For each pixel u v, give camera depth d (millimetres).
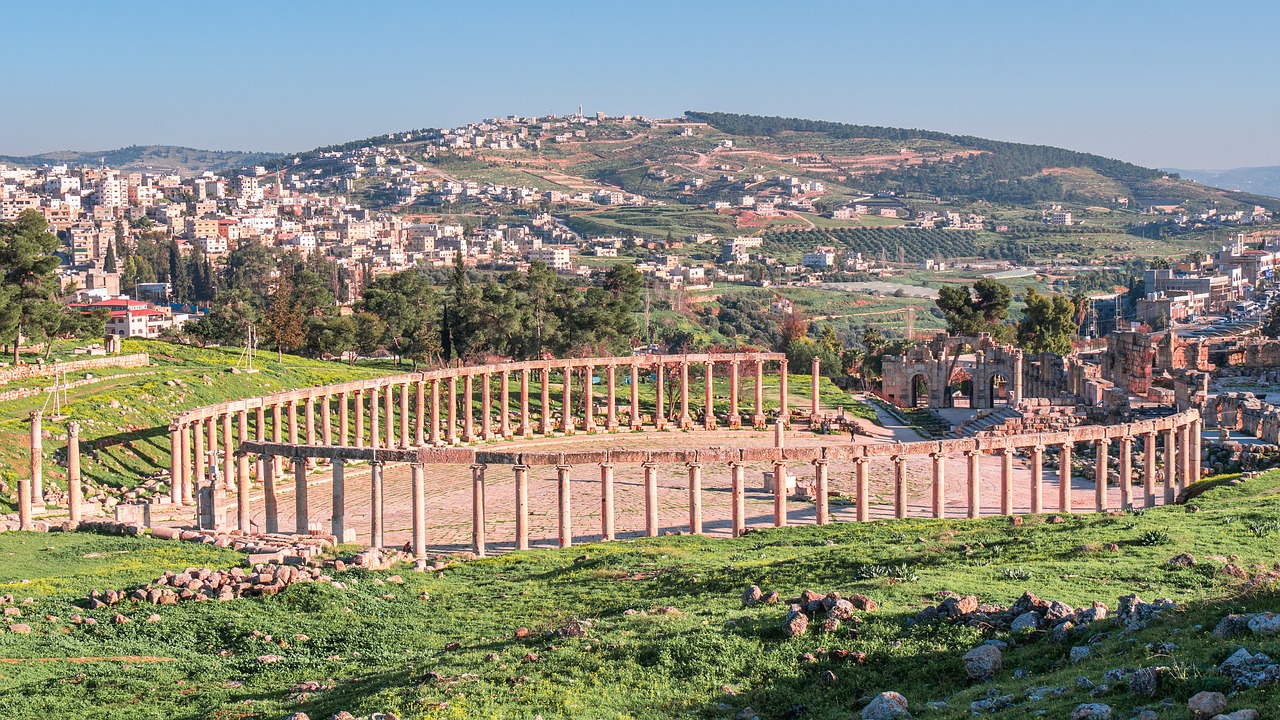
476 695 45781
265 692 50438
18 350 152875
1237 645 38594
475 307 188625
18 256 147875
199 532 88375
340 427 135000
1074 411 147875
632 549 82125
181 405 137750
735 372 164125
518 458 88312
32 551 81000
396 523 103000
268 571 71438
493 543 93312
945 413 180375
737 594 61344
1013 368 182375
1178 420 103438
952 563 63531
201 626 61438
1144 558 60344
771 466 130500
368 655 57000
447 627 62156
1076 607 50156
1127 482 100625
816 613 51562
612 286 197750
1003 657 43812
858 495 92875
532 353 188750
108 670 54062
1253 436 121000
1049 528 74062
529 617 62781
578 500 112500
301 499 93875
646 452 89938
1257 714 32719
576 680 46844
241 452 96250
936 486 93625
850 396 195000
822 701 42969
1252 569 56094
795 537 83188
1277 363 170500
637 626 54500
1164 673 36938
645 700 44656
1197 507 79688
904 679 43906
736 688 44844
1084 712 35750
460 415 163875
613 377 160000
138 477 116938
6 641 57438
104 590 68188
